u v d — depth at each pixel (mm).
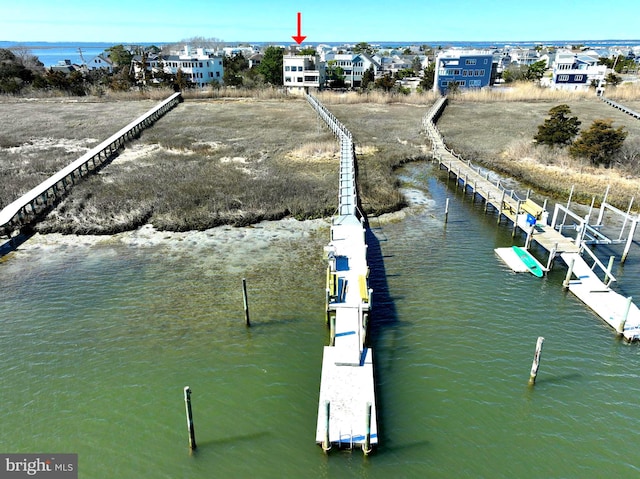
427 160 42000
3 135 47406
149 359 15836
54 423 13289
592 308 18672
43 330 17328
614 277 21078
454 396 14359
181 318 18094
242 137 48531
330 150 42625
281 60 98688
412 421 13430
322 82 104125
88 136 47656
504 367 15578
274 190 31031
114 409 13781
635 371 15445
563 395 14383
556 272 21781
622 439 12891
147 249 23828
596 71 89750
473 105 72250
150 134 49125
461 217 28922
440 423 13375
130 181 32375
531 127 53781
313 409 13922
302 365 15703
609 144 36781
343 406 13289
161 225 25953
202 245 24297
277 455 12383
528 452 12477
